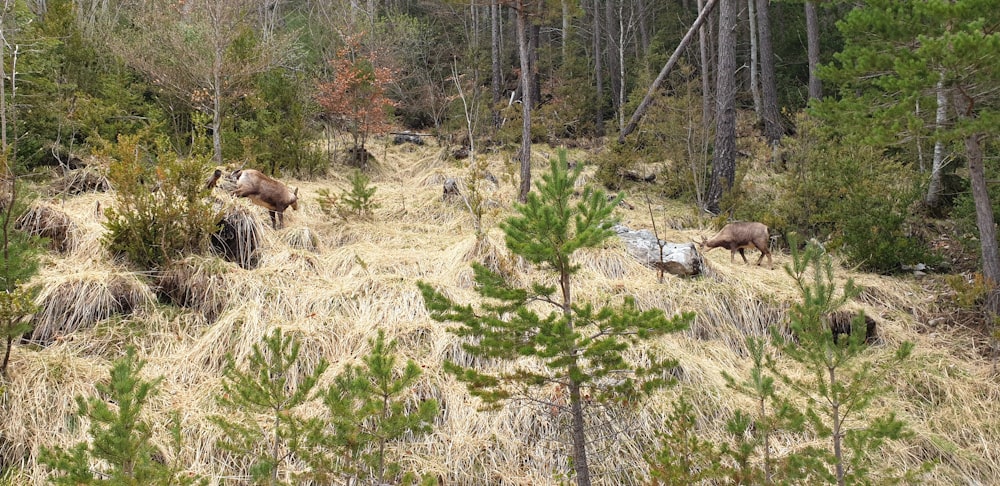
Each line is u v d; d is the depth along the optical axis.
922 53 5.70
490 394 3.89
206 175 6.84
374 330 5.84
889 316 7.07
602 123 18.98
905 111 6.12
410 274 6.93
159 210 6.14
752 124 17.23
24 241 5.00
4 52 8.58
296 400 3.78
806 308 4.29
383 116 13.47
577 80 18.44
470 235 7.69
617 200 3.88
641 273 7.16
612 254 7.33
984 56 5.50
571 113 16.88
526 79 9.58
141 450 3.30
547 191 3.86
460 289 6.54
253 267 6.89
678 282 6.99
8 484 4.08
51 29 9.79
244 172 7.25
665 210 10.45
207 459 4.52
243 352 5.44
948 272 8.12
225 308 5.97
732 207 9.91
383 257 7.18
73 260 6.06
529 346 3.65
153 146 9.32
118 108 9.36
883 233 8.20
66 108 8.91
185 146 10.23
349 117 13.32
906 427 5.38
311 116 13.36
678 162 11.27
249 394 3.70
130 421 3.25
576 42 21.75
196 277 6.12
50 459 3.31
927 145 10.41
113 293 5.72
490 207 9.32
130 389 3.33
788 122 17.11
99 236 6.30
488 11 24.06
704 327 6.54
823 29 19.27
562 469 4.91
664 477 4.12
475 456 4.89
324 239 7.92
